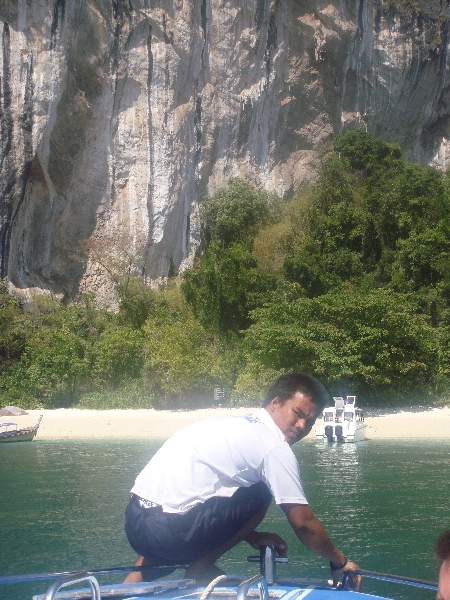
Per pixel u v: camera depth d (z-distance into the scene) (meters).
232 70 36.78
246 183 36.22
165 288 34.50
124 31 33.62
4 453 14.67
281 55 37.44
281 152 39.25
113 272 34.00
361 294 24.34
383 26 38.47
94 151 33.94
